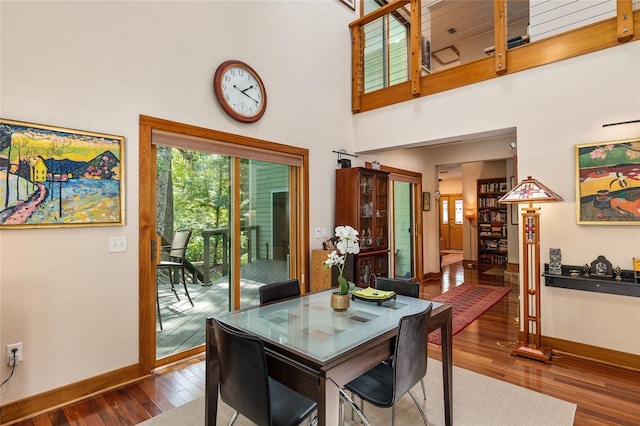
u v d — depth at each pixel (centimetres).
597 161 294
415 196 653
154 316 287
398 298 240
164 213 298
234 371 150
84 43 247
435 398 241
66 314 237
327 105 448
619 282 274
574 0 338
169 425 211
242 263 360
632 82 281
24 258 221
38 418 219
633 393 245
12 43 218
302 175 415
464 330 381
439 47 775
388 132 446
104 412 226
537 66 328
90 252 249
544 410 224
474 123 369
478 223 850
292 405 163
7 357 214
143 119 276
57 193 233
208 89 322
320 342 159
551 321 321
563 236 312
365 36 527
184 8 306
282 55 393
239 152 350
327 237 445
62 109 237
